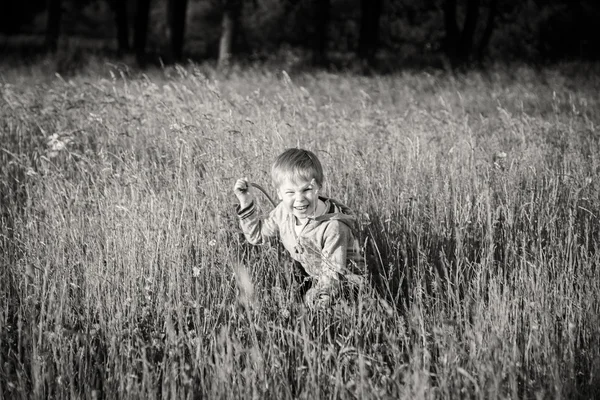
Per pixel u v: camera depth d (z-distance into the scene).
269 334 3.47
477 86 14.38
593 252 4.61
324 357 3.39
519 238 4.64
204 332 3.71
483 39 26.48
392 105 11.45
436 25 34.38
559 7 28.72
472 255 4.55
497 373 3.07
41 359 3.38
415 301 3.85
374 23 24.42
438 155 6.38
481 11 32.84
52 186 5.48
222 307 3.85
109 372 3.34
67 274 4.12
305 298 3.96
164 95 8.13
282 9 33.75
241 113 7.69
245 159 5.50
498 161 5.71
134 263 4.17
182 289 4.13
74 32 50.69
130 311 3.91
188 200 4.93
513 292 4.04
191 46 37.41
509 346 3.47
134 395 3.14
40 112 7.60
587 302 3.78
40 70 18.03
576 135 7.32
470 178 5.55
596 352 3.41
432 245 4.57
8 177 6.14
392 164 5.77
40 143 7.12
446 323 3.24
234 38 23.11
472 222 4.83
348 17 34.94
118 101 7.78
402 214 4.84
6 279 4.21
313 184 3.92
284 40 34.53
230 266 4.22
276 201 5.07
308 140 6.37
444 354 3.22
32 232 4.59
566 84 14.29
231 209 4.91
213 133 6.32
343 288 4.00
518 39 30.11
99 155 6.09
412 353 3.46
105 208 4.80
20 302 3.97
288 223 4.13
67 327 3.76
